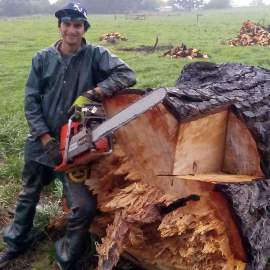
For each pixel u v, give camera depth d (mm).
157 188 3172
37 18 58312
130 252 3465
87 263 3773
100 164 3463
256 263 2947
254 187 2934
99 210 3590
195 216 2891
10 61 17766
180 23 39750
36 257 4008
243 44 21172
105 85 3410
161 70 13922
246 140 3148
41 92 3607
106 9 79562
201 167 3158
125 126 3236
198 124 2988
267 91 3551
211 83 3721
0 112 9070
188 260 3121
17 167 5762
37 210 4535
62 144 3338
